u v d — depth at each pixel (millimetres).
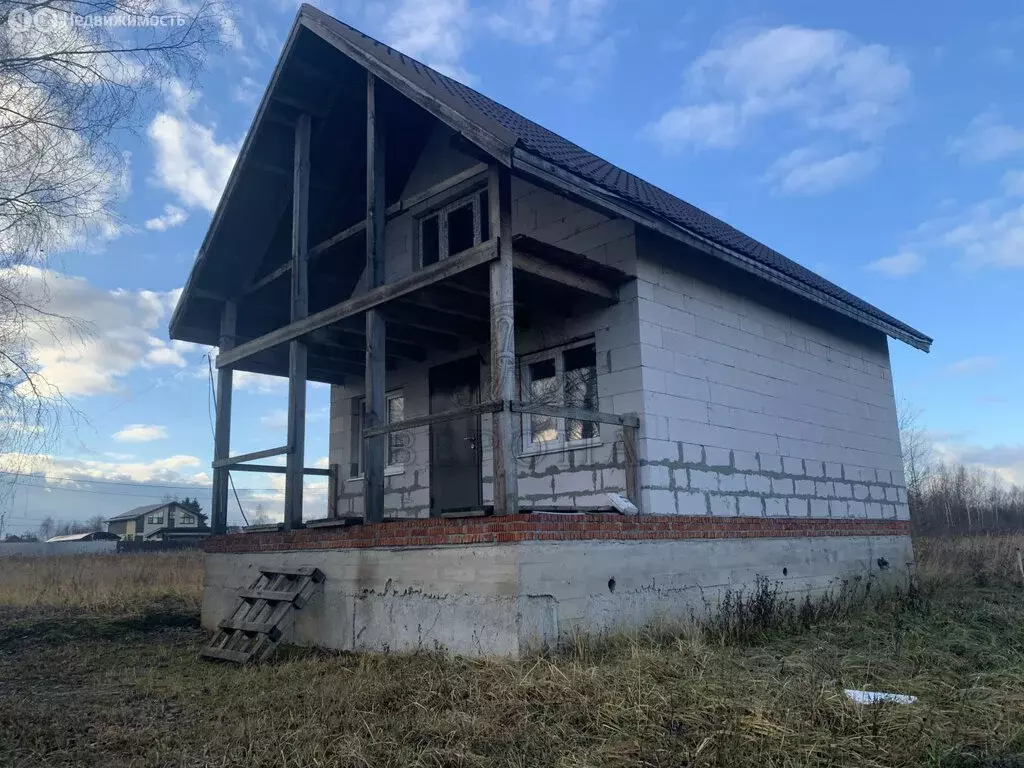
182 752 4840
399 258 11461
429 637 7297
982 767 4273
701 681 5406
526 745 4637
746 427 10125
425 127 10719
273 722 5363
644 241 9125
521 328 10031
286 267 10656
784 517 10430
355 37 8938
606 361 9023
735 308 10414
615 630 7270
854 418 12719
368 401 8500
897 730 4590
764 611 8734
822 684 5449
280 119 10492
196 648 9219
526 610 6617
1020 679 5926
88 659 8578
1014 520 52250
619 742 4512
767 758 4191
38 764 4742
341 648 8258
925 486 42562
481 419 10648
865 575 11812
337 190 11469
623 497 8406
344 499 12828
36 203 7848
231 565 10477
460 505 10922
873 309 13062
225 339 11602
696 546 8672
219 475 11172
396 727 5035
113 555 29969
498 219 7242
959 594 12469
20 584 16969
